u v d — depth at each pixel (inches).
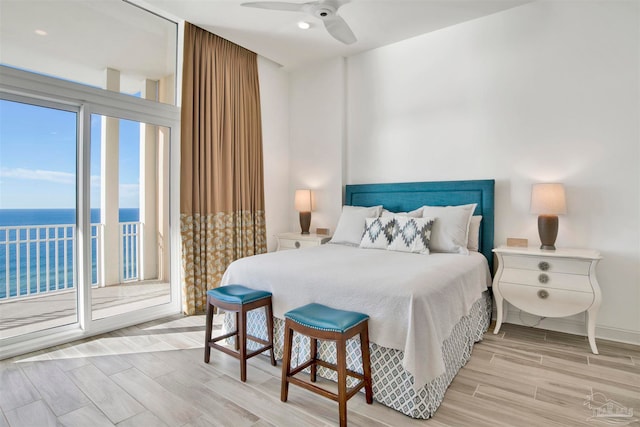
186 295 141.7
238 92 163.9
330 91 177.3
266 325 102.7
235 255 162.6
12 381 87.7
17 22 105.0
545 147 126.3
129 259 135.4
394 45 159.6
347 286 83.1
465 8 130.4
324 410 76.0
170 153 143.6
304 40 156.1
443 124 147.3
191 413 74.5
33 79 104.7
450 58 145.0
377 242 135.2
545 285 110.5
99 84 122.3
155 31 139.2
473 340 106.5
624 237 113.3
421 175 153.3
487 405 77.2
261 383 87.7
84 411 75.0
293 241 170.7
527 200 130.0
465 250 121.4
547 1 124.8
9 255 122.7
